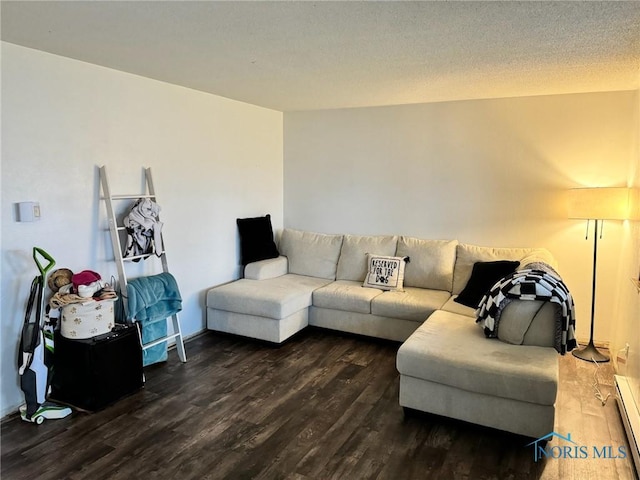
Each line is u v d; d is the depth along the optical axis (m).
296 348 3.94
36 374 2.73
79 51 2.79
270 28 2.31
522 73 3.24
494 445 2.50
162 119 3.70
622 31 2.33
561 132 3.98
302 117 5.17
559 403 2.95
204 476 2.22
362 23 2.24
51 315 2.88
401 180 4.71
